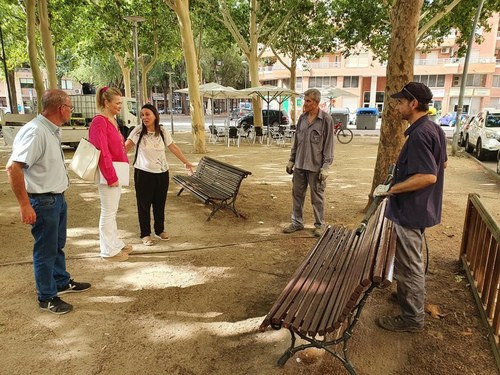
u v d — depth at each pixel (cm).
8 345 296
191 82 1443
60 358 282
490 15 1784
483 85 4928
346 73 5197
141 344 300
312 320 232
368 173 1095
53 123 318
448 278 410
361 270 258
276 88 1705
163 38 2344
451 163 1313
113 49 2323
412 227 290
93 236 541
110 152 414
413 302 305
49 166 316
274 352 291
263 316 343
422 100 278
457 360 278
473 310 345
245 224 604
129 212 661
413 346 295
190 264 450
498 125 1460
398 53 563
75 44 2436
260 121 2008
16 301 360
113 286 394
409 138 282
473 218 409
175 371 271
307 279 281
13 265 438
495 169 1217
